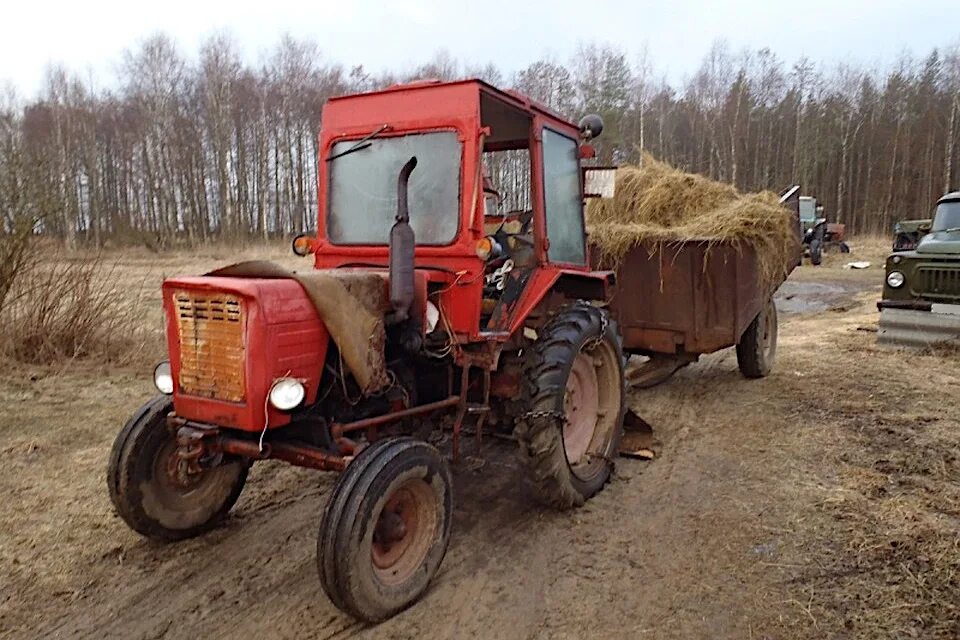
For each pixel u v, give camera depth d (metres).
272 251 28.27
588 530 4.05
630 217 6.97
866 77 45.78
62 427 5.70
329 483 4.68
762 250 6.38
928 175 41.72
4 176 7.51
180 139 35.50
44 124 32.91
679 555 3.72
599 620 3.15
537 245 4.35
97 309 8.05
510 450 5.36
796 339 9.72
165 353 8.12
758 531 3.96
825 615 3.12
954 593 3.23
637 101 38.50
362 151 4.10
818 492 4.44
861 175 43.97
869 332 9.94
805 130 42.84
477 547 3.86
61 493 4.45
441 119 3.80
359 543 2.94
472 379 4.14
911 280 8.66
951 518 4.00
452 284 3.71
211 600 3.31
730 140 40.41
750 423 5.92
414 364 3.87
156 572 3.55
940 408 6.15
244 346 3.00
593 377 4.76
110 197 38.34
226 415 3.10
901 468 4.79
